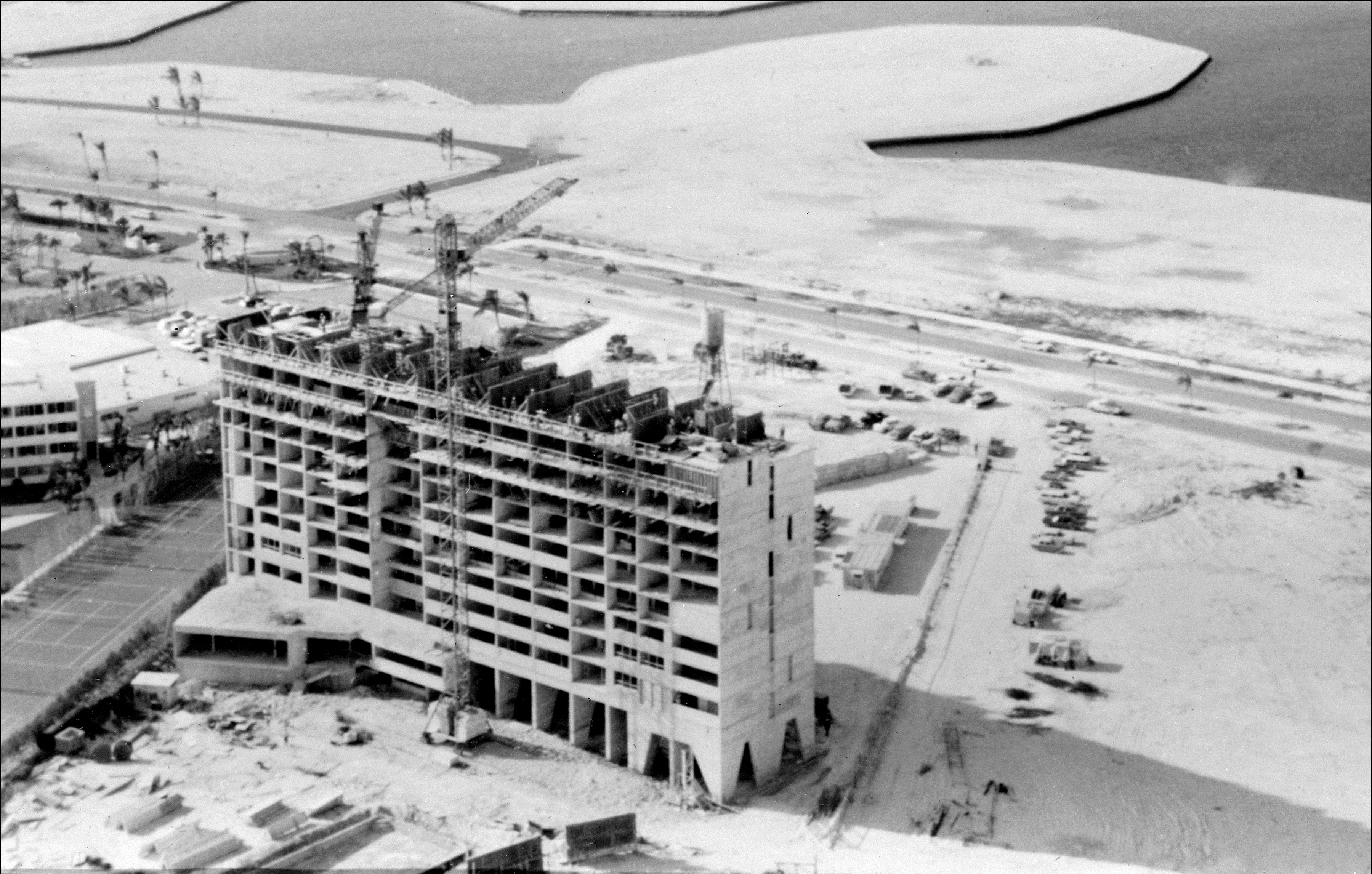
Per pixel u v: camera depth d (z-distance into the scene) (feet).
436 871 641.40
